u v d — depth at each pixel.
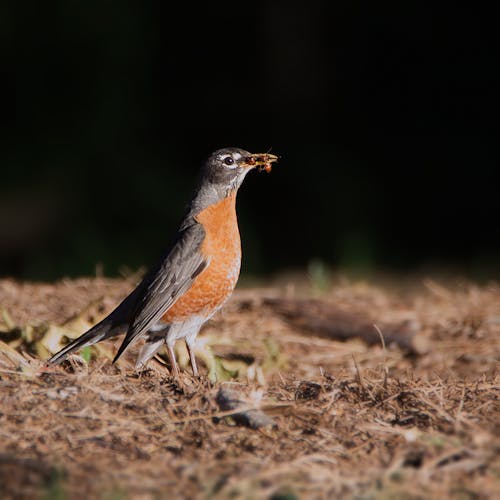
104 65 20.20
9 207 19.16
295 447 5.02
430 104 21.33
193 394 5.69
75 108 20.06
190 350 6.90
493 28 20.91
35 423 5.11
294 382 6.39
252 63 22.23
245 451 4.95
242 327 8.89
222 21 21.97
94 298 9.23
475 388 6.11
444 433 5.23
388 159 20.89
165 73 21.55
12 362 6.08
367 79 21.81
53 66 20.00
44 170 19.78
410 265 17.25
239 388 6.07
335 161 20.80
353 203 19.80
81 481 4.45
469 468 4.74
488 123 20.83
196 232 6.89
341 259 17.08
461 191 20.20
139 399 5.56
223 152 7.17
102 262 17.02
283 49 22.14
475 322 9.27
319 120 21.91
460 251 18.80
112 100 20.22
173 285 6.73
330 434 5.21
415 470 4.72
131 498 4.31
